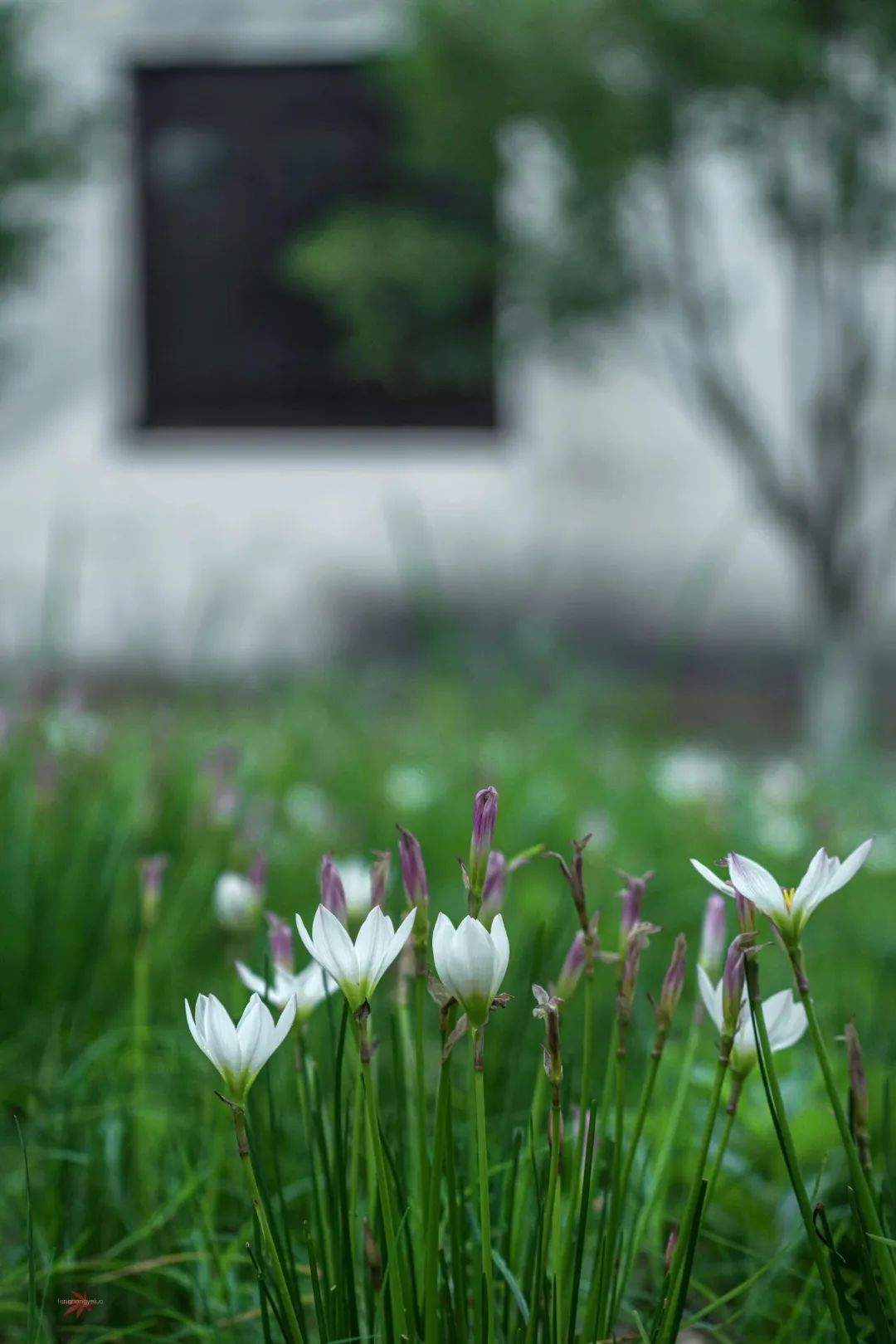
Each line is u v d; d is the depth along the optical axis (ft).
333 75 36.37
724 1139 4.50
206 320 37.35
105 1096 7.10
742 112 23.59
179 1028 8.18
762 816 16.92
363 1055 4.16
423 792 14.97
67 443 36.91
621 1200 4.54
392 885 7.32
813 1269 5.69
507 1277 4.51
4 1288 5.90
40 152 25.41
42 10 26.27
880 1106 6.95
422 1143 4.45
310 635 36.63
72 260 36.35
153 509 36.86
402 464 36.45
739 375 33.53
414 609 34.55
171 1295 6.05
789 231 26.14
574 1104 6.03
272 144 36.73
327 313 36.94
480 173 25.94
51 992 8.79
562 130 23.95
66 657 17.29
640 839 15.25
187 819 11.06
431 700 22.79
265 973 5.00
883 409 32.86
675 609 35.45
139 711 22.33
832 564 27.76
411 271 26.76
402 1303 4.24
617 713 25.13
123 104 36.17
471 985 3.97
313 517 36.65
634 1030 8.35
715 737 29.60
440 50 23.49
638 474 35.47
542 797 15.99
